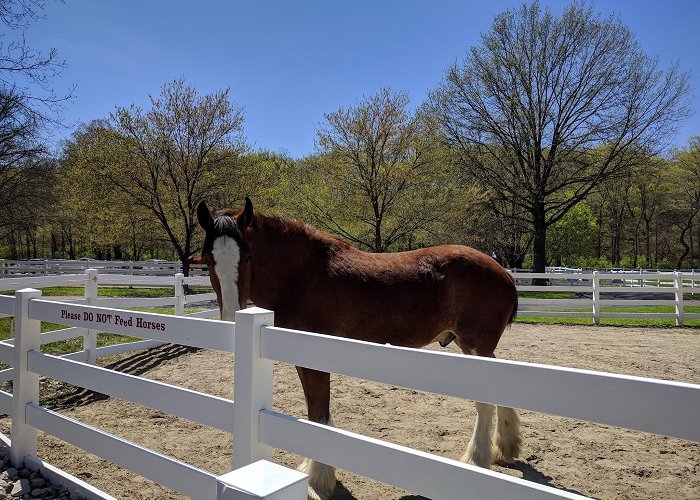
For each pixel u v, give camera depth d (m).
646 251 47.94
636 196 40.78
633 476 3.96
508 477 1.50
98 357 7.59
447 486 1.62
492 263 4.34
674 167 36.44
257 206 22.62
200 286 23.34
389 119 20.45
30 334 3.63
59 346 8.23
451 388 1.67
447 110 24.38
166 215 23.19
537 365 1.50
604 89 22.61
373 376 1.88
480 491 1.54
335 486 3.72
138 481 3.71
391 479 1.77
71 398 5.90
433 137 21.39
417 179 20.80
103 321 3.10
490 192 24.20
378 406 5.70
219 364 7.73
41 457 4.11
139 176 21.80
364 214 21.19
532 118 23.59
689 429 1.23
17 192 21.28
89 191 21.66
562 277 13.94
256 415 2.23
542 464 4.20
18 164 19.75
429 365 1.73
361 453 1.86
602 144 24.28
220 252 3.42
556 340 10.45
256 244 3.83
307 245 3.93
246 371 2.23
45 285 6.96
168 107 21.67
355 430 4.92
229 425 2.33
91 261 24.42
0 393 3.88
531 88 23.67
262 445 2.23
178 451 4.32
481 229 24.27
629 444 4.66
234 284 3.38
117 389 2.91
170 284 9.47
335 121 20.48
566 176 25.58
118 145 21.42
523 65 23.50
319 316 3.79
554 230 38.44
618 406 1.34
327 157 20.69
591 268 34.75
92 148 21.84
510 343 10.02
